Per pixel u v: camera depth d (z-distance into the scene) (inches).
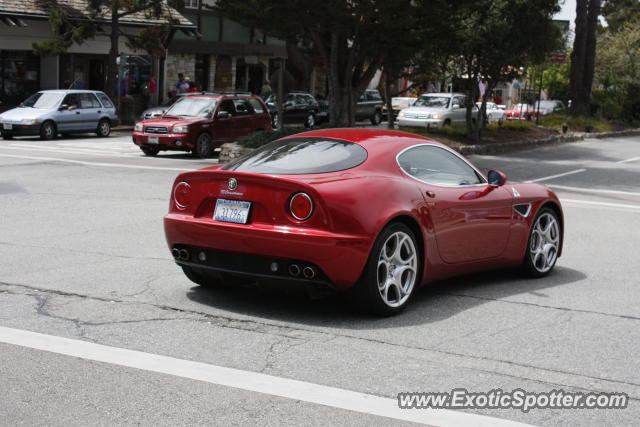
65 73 1417.3
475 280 313.1
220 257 250.1
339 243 233.3
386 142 267.6
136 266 317.1
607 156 1096.8
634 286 310.7
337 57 921.5
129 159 811.4
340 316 251.6
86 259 328.5
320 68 1926.7
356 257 236.8
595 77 1894.7
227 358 205.9
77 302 258.2
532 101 2064.5
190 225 251.9
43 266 312.3
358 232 236.7
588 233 447.8
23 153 831.7
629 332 243.0
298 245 234.1
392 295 255.8
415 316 254.7
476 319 252.8
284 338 225.5
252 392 182.1
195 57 1679.4
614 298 288.4
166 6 1471.5
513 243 303.4
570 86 1676.9
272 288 248.1
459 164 288.5
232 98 927.7
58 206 477.1
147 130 868.0
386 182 251.3
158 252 347.6
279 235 235.6
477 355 215.5
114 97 1323.8
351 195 238.7
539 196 316.2
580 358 215.6
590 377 200.5
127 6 1280.8
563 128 1455.5
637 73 1861.5
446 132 1176.2
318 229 234.4
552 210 327.0
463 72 1152.2
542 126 1471.5
